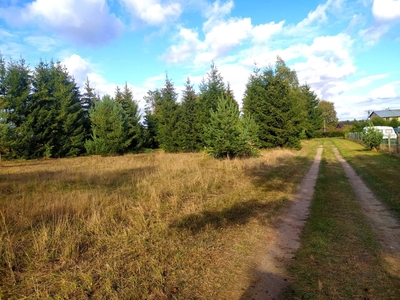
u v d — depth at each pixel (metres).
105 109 32.06
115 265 4.31
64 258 4.57
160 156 25.06
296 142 28.34
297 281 4.03
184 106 33.25
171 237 5.50
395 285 3.87
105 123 31.89
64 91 32.69
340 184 11.10
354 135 46.44
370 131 25.33
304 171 14.76
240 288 3.89
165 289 3.78
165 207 7.54
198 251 4.93
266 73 30.66
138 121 38.50
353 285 3.88
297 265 4.52
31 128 28.88
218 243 5.33
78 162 22.72
